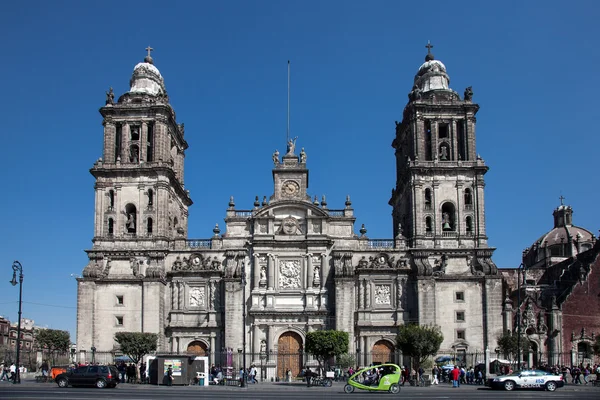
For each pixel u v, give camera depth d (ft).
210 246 326.44
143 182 325.42
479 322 309.22
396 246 321.73
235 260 319.88
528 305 339.57
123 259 318.45
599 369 258.98
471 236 320.09
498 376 211.20
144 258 318.04
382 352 309.01
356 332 311.27
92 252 317.63
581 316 340.59
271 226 323.37
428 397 166.61
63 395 160.56
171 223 339.98
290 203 325.21
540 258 459.73
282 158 334.65
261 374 290.15
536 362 333.01
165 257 321.11
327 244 320.70
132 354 275.59
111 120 331.36
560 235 454.40
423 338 266.16
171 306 317.63
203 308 315.99
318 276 317.83
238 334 308.60
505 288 394.93
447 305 311.06
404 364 303.89
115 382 207.92
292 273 320.09
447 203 325.21
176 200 355.77
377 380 195.83
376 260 318.45
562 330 337.93
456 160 328.29
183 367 232.94
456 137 331.36
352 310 308.40
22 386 205.98
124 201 324.60
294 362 310.65
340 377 287.07
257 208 328.08
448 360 295.69
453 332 308.60
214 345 311.68
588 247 440.86
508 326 326.85
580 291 343.87
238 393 183.52
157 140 329.11
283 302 316.19
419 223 320.70
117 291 313.94
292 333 314.14
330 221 326.65
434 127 331.98
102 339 309.63
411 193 326.24
